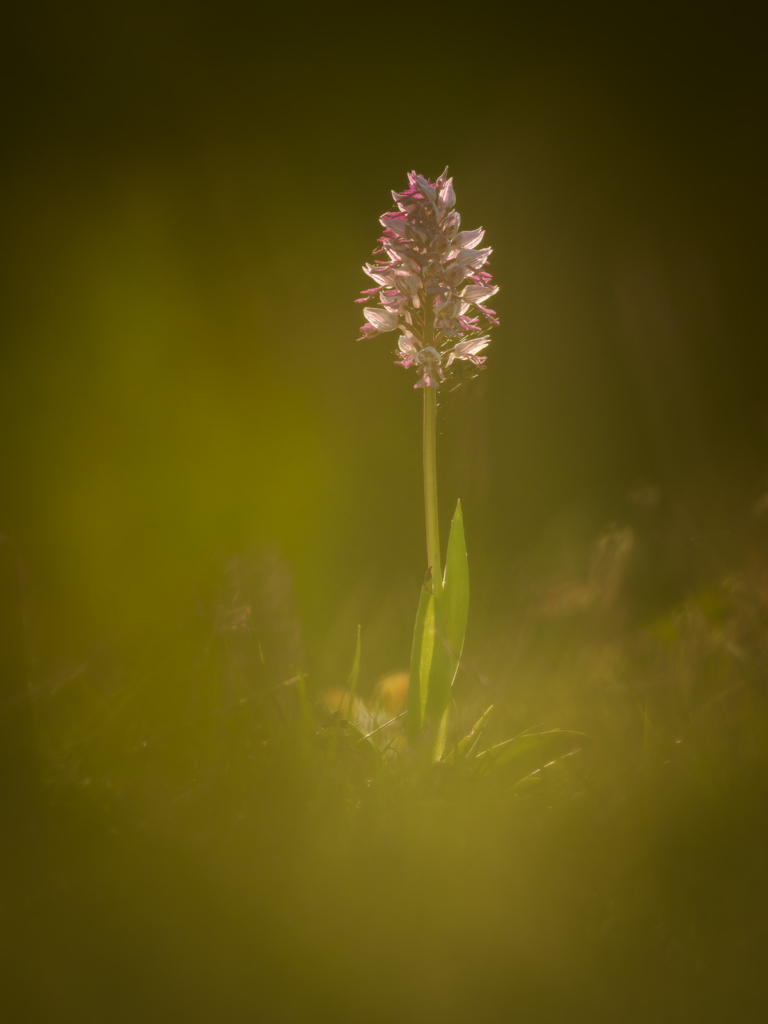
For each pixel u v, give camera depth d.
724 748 1.37
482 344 1.45
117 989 1.26
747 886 1.29
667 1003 1.26
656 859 1.31
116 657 1.44
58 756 1.37
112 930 1.28
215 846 1.31
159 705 1.41
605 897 1.30
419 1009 1.26
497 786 1.39
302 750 1.38
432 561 1.44
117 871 1.31
